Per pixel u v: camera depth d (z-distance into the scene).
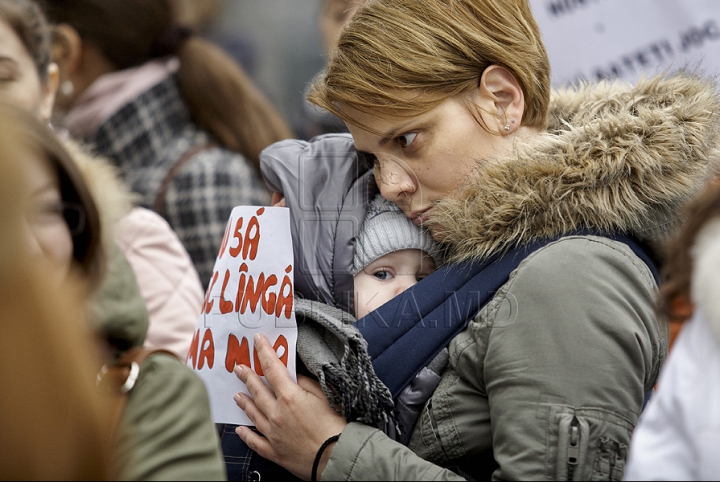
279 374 2.95
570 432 2.55
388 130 3.02
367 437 2.81
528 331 2.70
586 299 2.68
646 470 2.22
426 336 2.93
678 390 2.23
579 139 2.97
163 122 5.00
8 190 1.67
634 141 2.89
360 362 2.83
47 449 1.66
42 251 1.91
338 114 3.11
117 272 2.56
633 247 2.91
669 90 3.11
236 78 5.16
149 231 3.93
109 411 2.12
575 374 2.61
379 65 2.98
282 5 8.68
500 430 2.67
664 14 5.29
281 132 5.18
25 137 1.97
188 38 5.19
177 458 2.17
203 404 2.30
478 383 2.85
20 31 3.55
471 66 3.01
